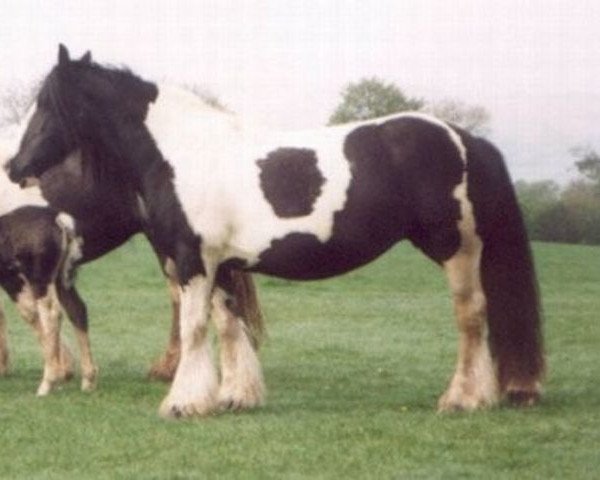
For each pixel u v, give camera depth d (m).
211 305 10.28
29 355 15.13
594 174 51.16
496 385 9.94
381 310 21.00
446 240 9.87
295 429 9.30
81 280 26.92
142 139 10.10
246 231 9.84
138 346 16.11
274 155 9.90
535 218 50.44
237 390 10.28
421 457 8.27
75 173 11.60
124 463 8.30
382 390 11.80
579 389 11.49
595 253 38.19
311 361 14.26
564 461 8.11
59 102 10.30
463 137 9.91
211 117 10.23
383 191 9.77
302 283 26.73
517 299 9.88
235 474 7.88
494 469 7.94
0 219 11.47
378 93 52.94
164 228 9.98
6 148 11.52
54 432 9.40
